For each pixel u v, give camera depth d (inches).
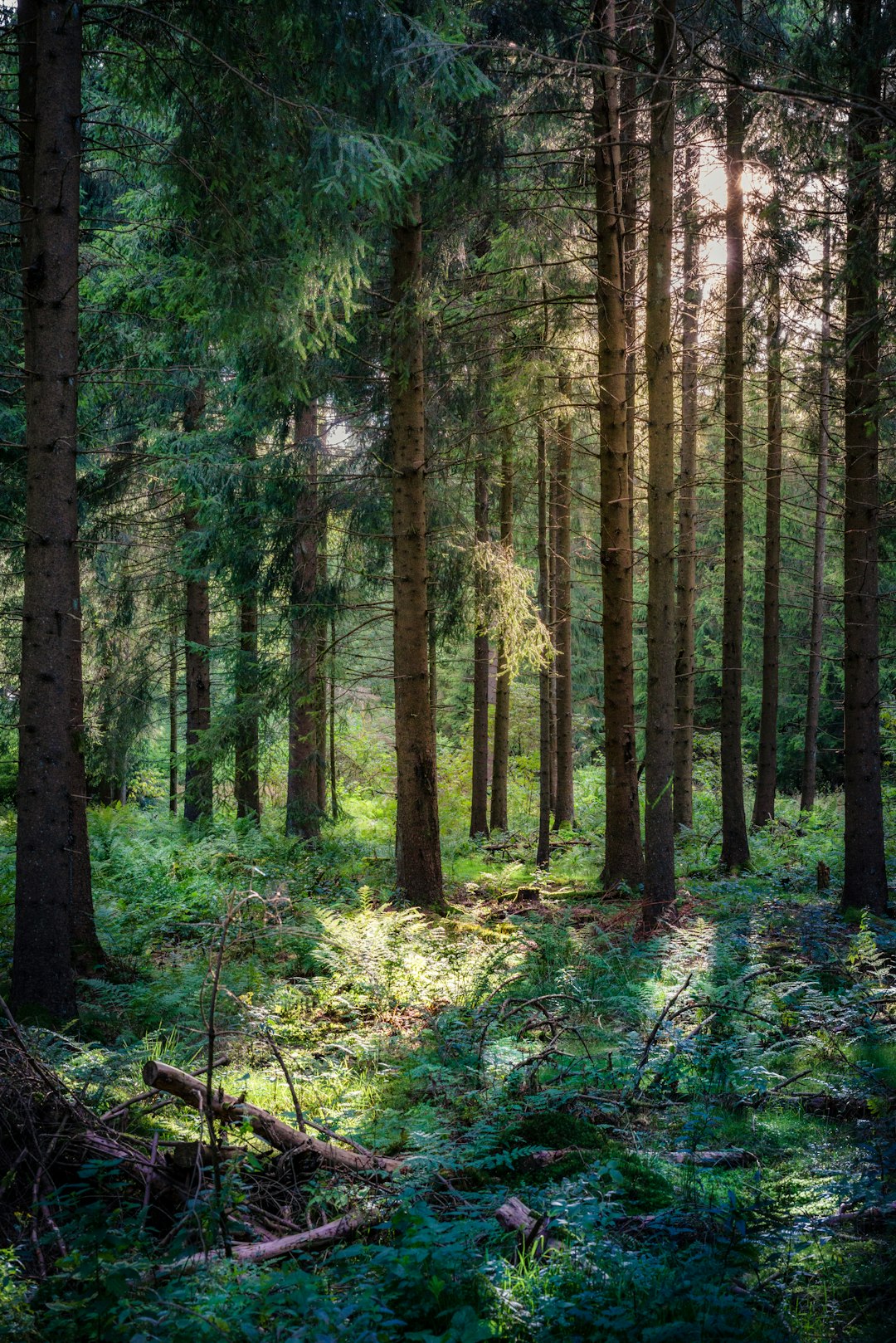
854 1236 173.0
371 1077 271.6
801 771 1191.6
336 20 288.8
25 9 314.3
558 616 765.3
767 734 716.0
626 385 538.6
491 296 507.2
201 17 309.9
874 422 396.8
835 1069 267.7
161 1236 182.5
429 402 539.5
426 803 479.8
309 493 628.4
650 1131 232.5
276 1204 193.3
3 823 682.2
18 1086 198.4
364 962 350.3
